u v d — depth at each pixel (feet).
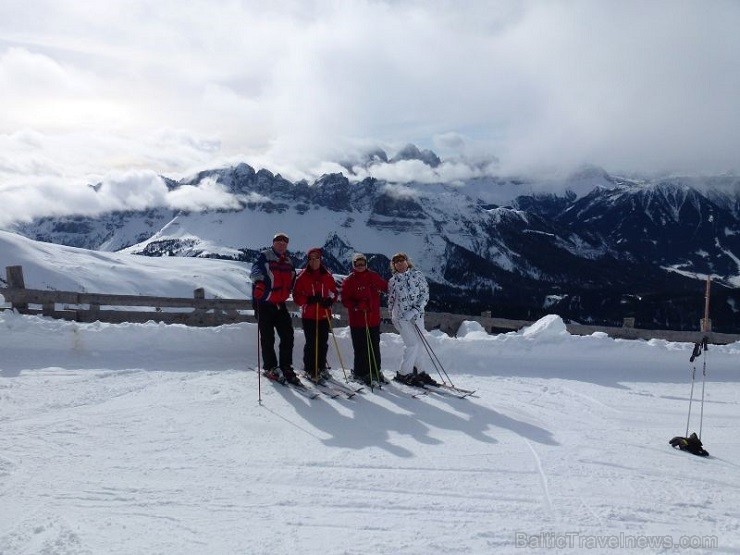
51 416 23.59
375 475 18.79
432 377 33.65
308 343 30.12
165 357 33.42
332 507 16.43
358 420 24.57
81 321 38.73
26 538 14.21
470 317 44.16
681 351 38.34
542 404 28.60
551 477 19.08
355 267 29.78
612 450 22.09
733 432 25.43
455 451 21.30
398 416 25.32
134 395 26.84
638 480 19.13
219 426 23.12
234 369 32.14
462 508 16.56
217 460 19.66
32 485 17.29
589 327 43.91
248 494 17.13
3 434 21.40
